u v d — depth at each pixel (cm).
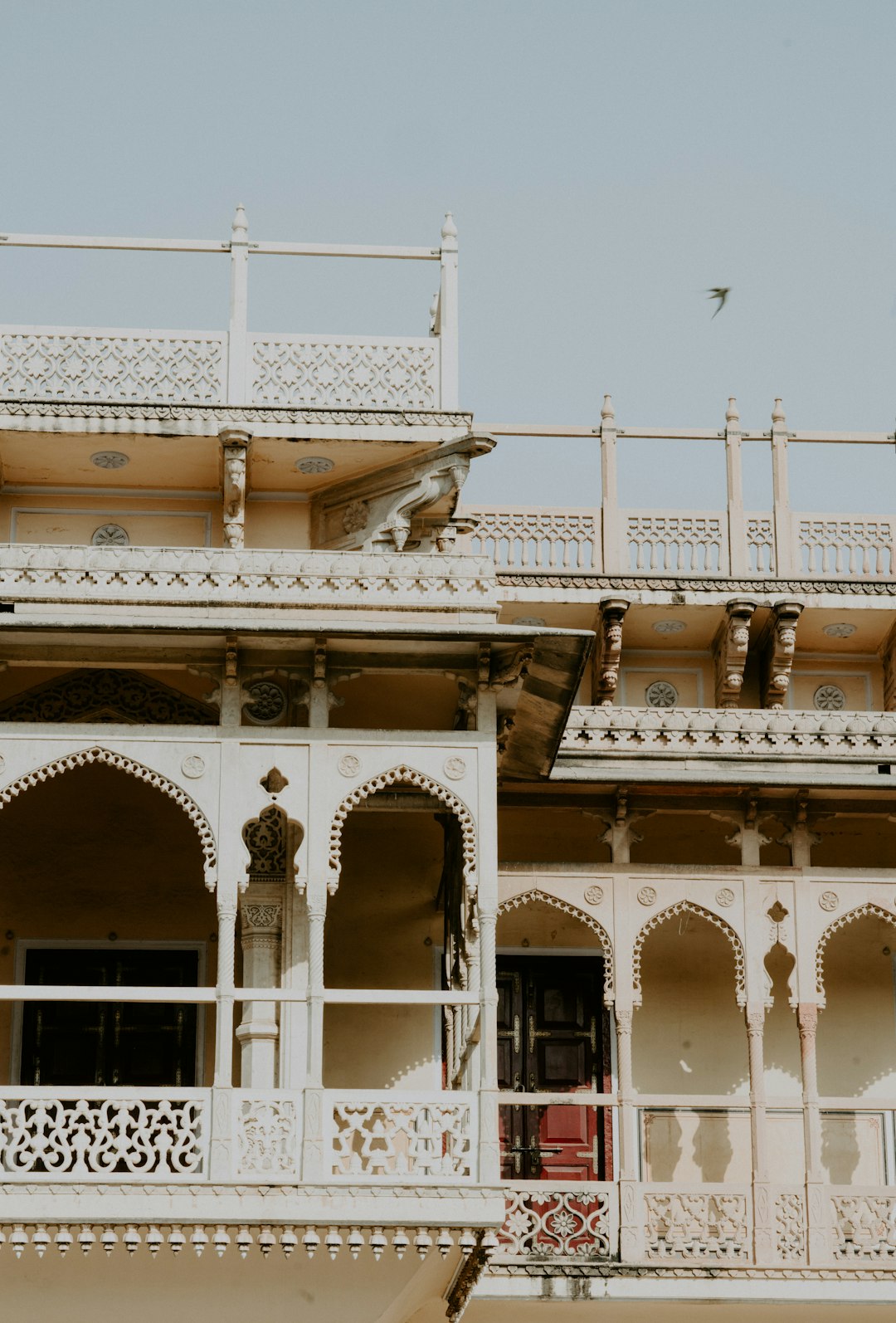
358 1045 1830
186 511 1838
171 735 1483
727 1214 1702
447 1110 1427
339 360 1786
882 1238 1712
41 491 1831
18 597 1512
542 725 1639
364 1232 1395
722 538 2117
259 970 1586
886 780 1780
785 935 1772
